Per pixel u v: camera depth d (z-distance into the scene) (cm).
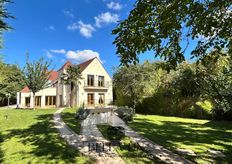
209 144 1045
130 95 2770
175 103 2611
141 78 2622
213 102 2108
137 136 1209
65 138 1134
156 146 988
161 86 2736
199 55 603
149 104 2845
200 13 494
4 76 2295
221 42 574
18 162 761
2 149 929
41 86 3006
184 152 889
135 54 563
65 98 3744
